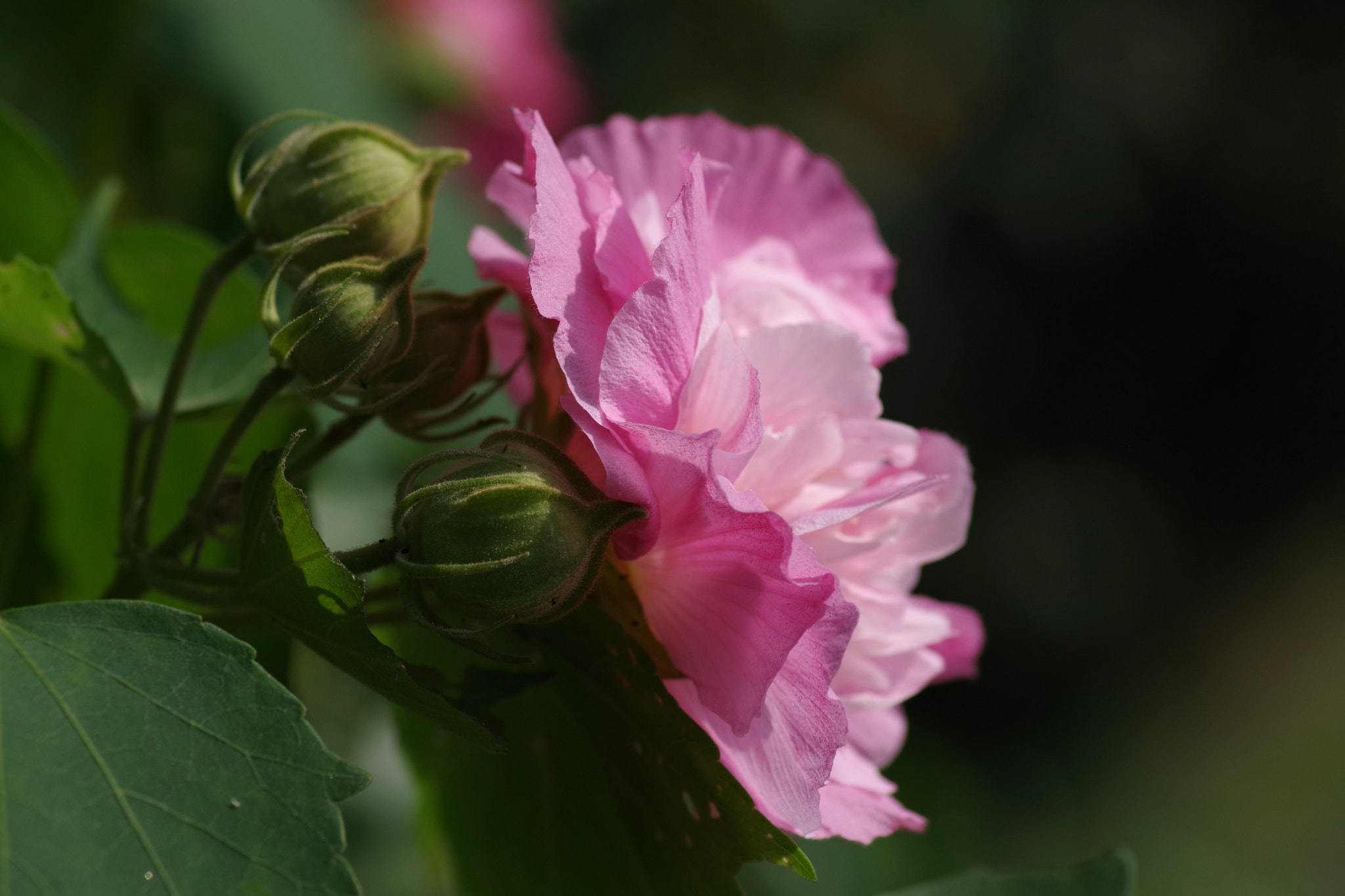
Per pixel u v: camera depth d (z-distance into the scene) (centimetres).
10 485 57
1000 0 174
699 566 47
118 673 45
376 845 74
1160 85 212
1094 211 215
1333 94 220
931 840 91
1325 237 225
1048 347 220
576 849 54
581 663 48
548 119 107
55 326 51
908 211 199
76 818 43
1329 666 208
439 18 100
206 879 43
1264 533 226
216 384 57
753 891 73
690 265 47
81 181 71
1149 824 182
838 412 49
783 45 154
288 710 45
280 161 49
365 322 47
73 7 68
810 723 47
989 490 214
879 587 51
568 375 46
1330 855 183
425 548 46
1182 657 215
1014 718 198
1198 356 227
